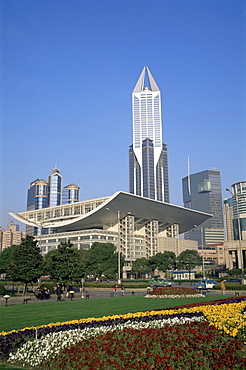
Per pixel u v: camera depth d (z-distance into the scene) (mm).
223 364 9734
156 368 10188
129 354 11164
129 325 15102
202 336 11750
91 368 10469
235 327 12508
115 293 47500
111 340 12555
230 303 22219
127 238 128500
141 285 60312
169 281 77250
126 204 119688
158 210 132375
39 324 18141
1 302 34812
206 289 49500
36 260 46938
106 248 95750
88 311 23203
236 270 101250
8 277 47000
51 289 46500
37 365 11508
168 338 12273
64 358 11477
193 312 17969
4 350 12531
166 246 137250
